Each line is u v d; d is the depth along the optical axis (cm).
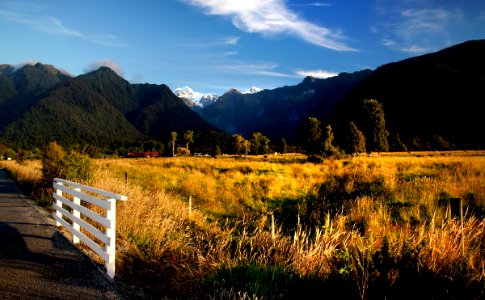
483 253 509
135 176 2205
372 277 422
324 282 455
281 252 602
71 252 632
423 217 870
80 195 673
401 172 1898
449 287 399
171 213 973
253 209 1162
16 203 1265
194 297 473
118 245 671
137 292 482
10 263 569
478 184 1196
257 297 429
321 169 2472
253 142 9531
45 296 443
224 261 562
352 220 884
